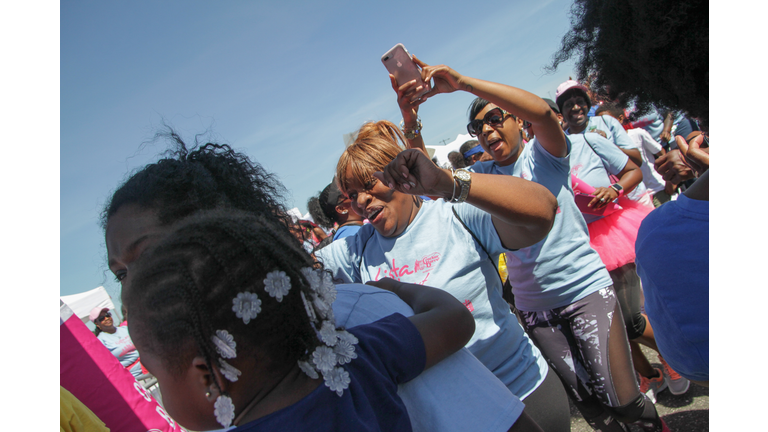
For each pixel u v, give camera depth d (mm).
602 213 2869
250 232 649
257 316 604
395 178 1243
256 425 602
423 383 814
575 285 2156
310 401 621
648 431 2123
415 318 873
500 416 809
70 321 1365
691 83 976
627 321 2643
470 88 2025
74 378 1312
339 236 3025
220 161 1063
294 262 681
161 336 585
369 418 654
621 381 2055
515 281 2359
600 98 1408
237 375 588
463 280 1575
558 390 1636
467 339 913
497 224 1462
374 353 749
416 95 2066
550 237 2172
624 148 3938
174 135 1100
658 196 5434
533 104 2012
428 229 1657
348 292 988
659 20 941
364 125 1921
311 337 651
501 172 2617
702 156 2088
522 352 1611
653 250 991
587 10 1251
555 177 2246
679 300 936
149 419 1377
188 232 649
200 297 585
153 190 917
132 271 653
